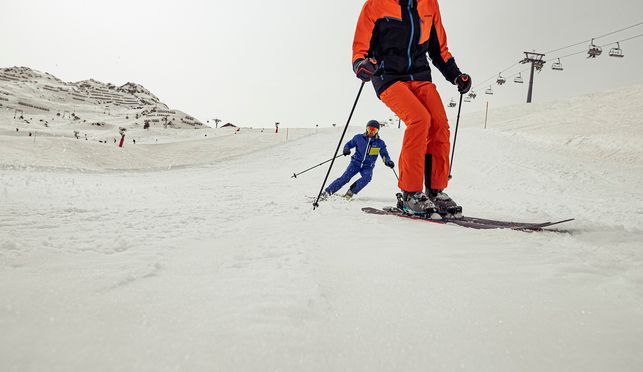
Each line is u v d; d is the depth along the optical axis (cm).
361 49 305
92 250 155
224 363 66
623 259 158
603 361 75
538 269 143
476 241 198
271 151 2595
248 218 282
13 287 96
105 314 83
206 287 109
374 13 303
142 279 115
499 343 82
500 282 126
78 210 297
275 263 143
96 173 1647
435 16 329
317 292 107
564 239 207
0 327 73
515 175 1114
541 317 97
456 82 334
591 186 942
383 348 77
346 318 92
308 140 2998
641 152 1533
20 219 240
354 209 358
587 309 102
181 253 158
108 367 62
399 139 2291
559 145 1897
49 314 81
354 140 597
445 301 106
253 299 99
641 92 3164
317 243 189
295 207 369
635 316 98
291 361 69
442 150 305
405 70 310
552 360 76
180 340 73
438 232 224
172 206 373
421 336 84
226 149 3005
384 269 140
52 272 115
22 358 62
